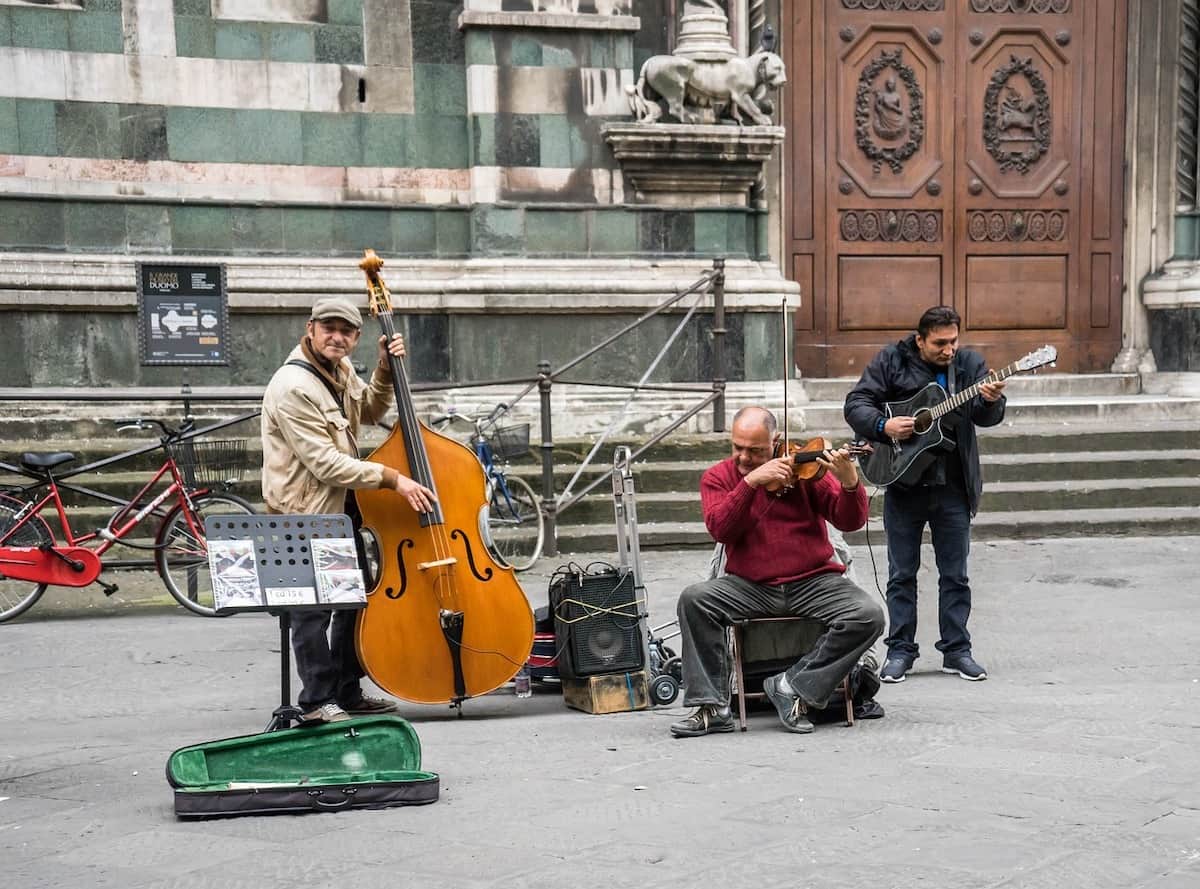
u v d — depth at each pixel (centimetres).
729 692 572
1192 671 666
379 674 573
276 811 454
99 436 1074
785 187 1283
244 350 1117
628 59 1167
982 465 1103
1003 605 824
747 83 1173
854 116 1302
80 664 704
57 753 541
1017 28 1329
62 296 1072
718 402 1124
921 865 394
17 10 1068
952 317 635
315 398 562
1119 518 1057
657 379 1166
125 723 593
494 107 1144
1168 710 580
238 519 482
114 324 1089
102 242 1092
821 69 1290
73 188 1084
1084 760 502
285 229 1129
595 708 611
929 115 1319
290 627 562
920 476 641
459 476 594
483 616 589
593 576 621
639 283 1154
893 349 653
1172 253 1363
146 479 990
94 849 422
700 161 1173
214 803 450
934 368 647
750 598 566
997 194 1335
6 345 1067
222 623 807
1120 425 1188
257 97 1118
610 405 1148
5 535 790
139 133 1097
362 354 1137
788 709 562
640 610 624
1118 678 654
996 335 1345
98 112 1088
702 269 1178
